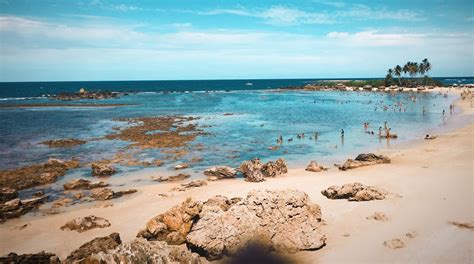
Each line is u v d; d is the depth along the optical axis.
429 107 100.88
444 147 46.25
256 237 20.08
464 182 30.80
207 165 42.78
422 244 19.94
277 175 37.12
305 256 19.48
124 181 36.50
